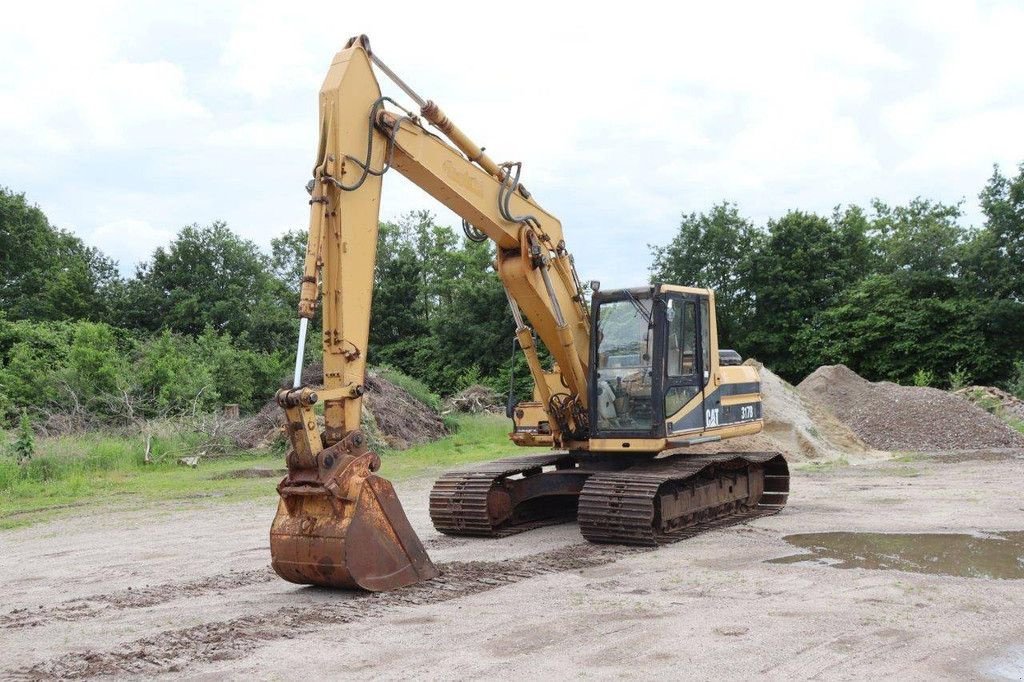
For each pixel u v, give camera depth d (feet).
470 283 152.46
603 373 33.81
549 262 33.22
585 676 16.74
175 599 24.27
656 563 27.76
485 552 30.83
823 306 136.87
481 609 21.97
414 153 27.61
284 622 21.06
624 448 33.04
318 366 93.20
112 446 64.59
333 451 23.68
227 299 155.02
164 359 86.79
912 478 51.11
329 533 23.31
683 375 34.04
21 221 162.50
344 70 25.70
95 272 201.16
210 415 78.54
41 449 60.95
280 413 76.89
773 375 71.72
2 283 158.40
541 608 21.97
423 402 93.81
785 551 29.58
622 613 21.36
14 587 27.25
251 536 35.86
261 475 59.62
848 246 144.25
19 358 90.89
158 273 159.94
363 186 25.85
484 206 30.55
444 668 17.38
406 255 169.68
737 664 17.31
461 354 144.15
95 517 42.68
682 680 16.42
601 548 30.58
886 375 122.31
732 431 37.42
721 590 23.77
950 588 23.71
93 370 83.97
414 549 25.08
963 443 70.28
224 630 20.40
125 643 19.69
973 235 134.51
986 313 111.96
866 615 20.89
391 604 22.57
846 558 28.32
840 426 69.56
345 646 18.98
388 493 24.53
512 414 37.24
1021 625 20.04
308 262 24.44
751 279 138.82
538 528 36.14
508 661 17.75
